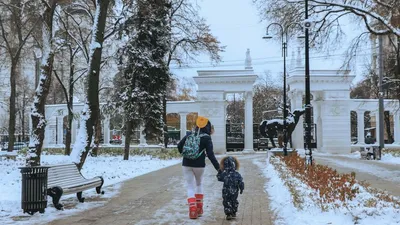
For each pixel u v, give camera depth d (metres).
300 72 42.38
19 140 62.53
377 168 22.19
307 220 7.86
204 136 8.98
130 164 24.25
